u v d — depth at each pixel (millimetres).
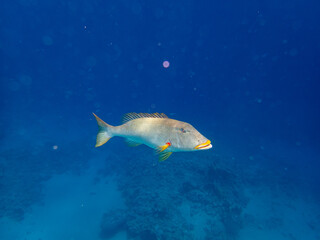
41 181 16391
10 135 23906
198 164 16141
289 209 14617
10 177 15750
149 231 9453
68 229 11977
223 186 12891
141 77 111438
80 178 17406
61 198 14695
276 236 12102
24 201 13797
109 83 110250
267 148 28969
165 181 13953
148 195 12422
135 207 11891
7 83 58000
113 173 17906
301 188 17672
